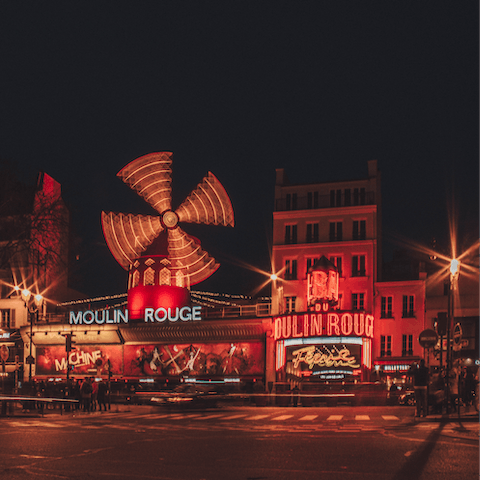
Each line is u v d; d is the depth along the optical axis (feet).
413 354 139.44
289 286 148.56
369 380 135.23
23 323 166.20
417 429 55.67
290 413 88.28
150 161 154.40
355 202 148.25
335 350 134.72
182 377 151.02
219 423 67.87
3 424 67.36
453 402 77.92
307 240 149.48
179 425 65.00
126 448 42.80
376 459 36.60
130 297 155.84
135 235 154.51
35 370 163.94
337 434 52.31
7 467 34.01
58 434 53.62
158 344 155.12
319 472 32.17
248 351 147.23
